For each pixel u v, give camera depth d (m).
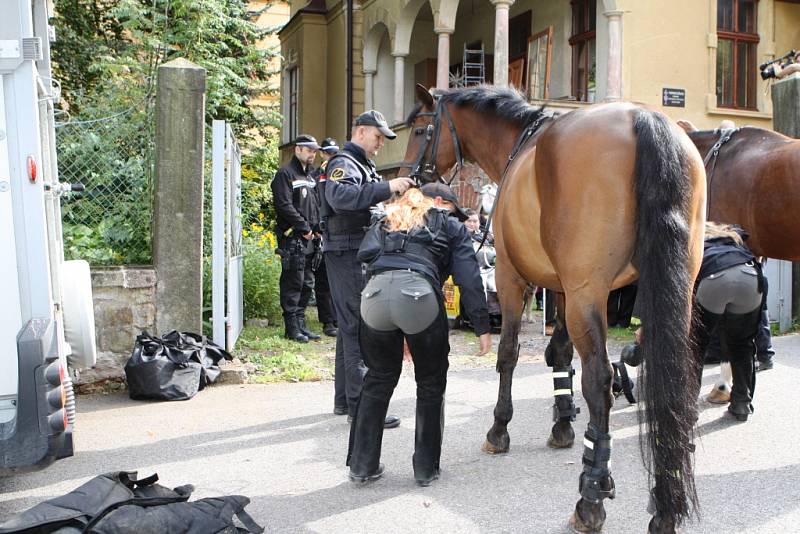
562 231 3.34
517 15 16.14
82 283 4.68
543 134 3.62
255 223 12.66
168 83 6.74
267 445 5.03
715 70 13.47
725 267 4.86
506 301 4.50
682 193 3.17
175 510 3.29
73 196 7.03
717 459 4.61
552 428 5.04
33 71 3.54
